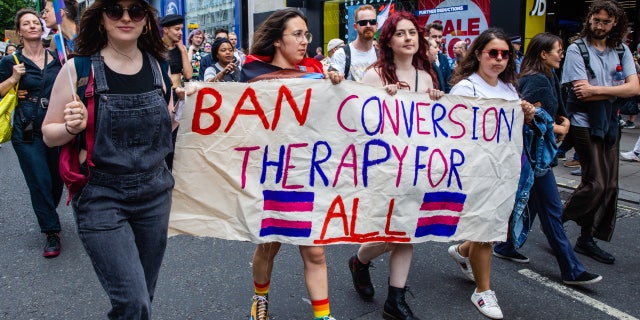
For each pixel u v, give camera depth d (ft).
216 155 8.90
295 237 9.17
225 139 8.90
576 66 13.10
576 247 14.23
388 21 10.12
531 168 10.80
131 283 6.81
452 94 10.25
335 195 9.42
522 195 10.80
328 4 45.50
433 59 17.24
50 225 13.73
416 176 9.94
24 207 18.45
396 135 9.75
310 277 9.14
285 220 9.16
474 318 10.47
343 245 14.58
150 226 7.40
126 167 6.97
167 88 7.75
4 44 52.54
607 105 13.05
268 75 9.39
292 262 13.23
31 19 13.65
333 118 9.28
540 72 12.00
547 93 11.66
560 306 11.09
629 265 13.42
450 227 10.37
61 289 11.75
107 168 6.93
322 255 9.32
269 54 9.66
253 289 11.69
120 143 6.95
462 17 35.70
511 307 11.03
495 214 10.68
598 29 13.00
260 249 9.43
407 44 9.99
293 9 9.58
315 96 9.15
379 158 9.64
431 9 37.60
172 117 8.47
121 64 7.11
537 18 34.24
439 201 10.23
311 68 10.23
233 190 8.99
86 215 6.93
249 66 9.68
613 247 14.74
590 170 13.26
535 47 12.10
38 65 13.88
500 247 13.76
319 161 9.27
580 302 11.27
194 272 12.59
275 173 9.12
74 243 14.71
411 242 10.04
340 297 11.32
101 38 7.09
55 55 14.02
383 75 10.18
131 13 6.86
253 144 8.99
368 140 9.53
